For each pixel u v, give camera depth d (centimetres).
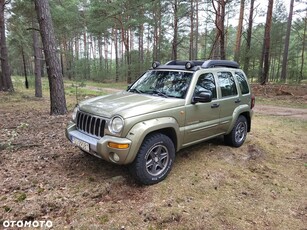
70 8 2162
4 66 1642
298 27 3089
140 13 2542
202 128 433
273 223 301
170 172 409
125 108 350
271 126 799
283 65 2669
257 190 374
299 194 370
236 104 513
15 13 1550
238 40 2217
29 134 597
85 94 1609
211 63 471
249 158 493
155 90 441
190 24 2808
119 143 322
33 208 300
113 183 358
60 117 792
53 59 816
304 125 820
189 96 406
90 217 291
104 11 2361
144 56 3281
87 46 4353
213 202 334
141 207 311
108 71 3634
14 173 390
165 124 364
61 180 371
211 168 434
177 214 300
